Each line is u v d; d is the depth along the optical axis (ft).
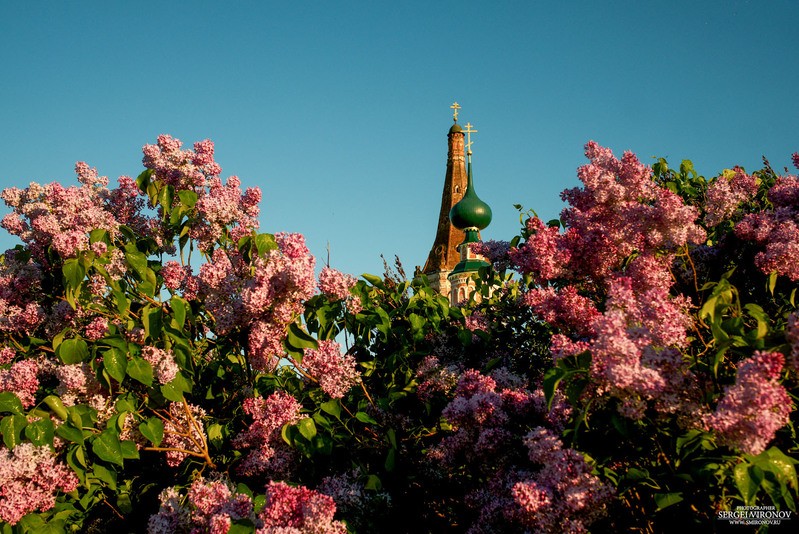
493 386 13.51
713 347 10.17
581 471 9.59
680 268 14.39
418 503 14.46
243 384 17.31
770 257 12.16
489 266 18.79
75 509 14.15
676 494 8.84
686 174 18.89
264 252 14.34
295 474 14.58
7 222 16.30
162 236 17.66
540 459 10.03
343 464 14.78
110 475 13.33
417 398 16.29
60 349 13.43
